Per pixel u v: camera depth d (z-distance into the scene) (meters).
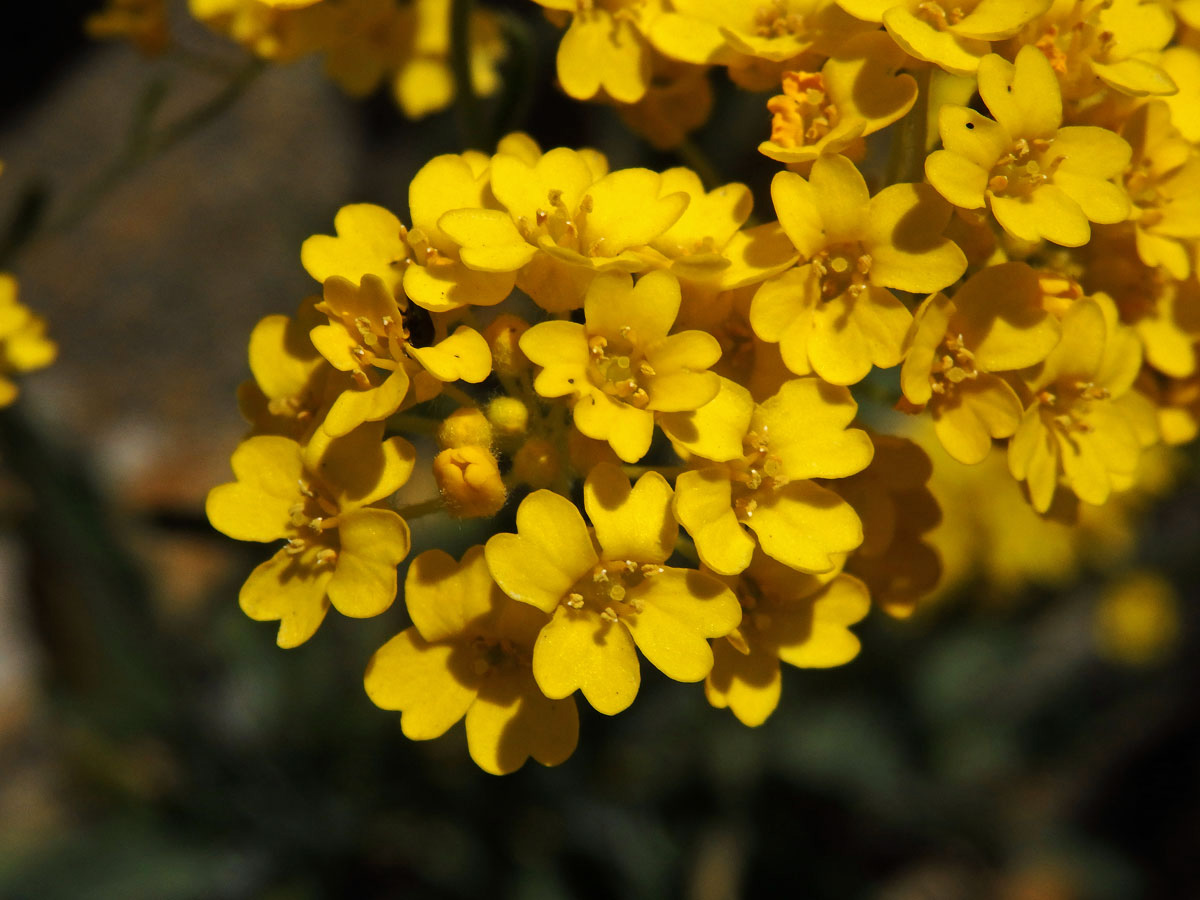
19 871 0.09
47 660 0.11
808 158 0.06
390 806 0.10
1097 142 0.06
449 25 0.07
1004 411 0.06
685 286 0.06
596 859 0.10
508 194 0.06
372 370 0.06
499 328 0.06
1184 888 0.11
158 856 0.10
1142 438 0.07
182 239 0.14
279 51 0.08
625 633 0.06
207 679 0.10
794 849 0.11
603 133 0.10
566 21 0.07
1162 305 0.07
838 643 0.06
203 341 0.14
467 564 0.06
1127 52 0.06
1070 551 0.10
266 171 0.14
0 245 0.08
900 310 0.06
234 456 0.06
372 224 0.06
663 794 0.10
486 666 0.06
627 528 0.06
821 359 0.06
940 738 0.11
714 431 0.06
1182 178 0.06
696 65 0.07
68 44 0.14
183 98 0.14
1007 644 0.12
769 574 0.06
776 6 0.07
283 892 0.10
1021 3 0.06
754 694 0.06
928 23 0.06
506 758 0.06
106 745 0.10
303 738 0.10
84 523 0.09
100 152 0.14
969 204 0.06
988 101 0.06
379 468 0.06
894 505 0.07
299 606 0.06
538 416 0.06
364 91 0.08
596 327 0.06
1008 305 0.06
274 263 0.14
